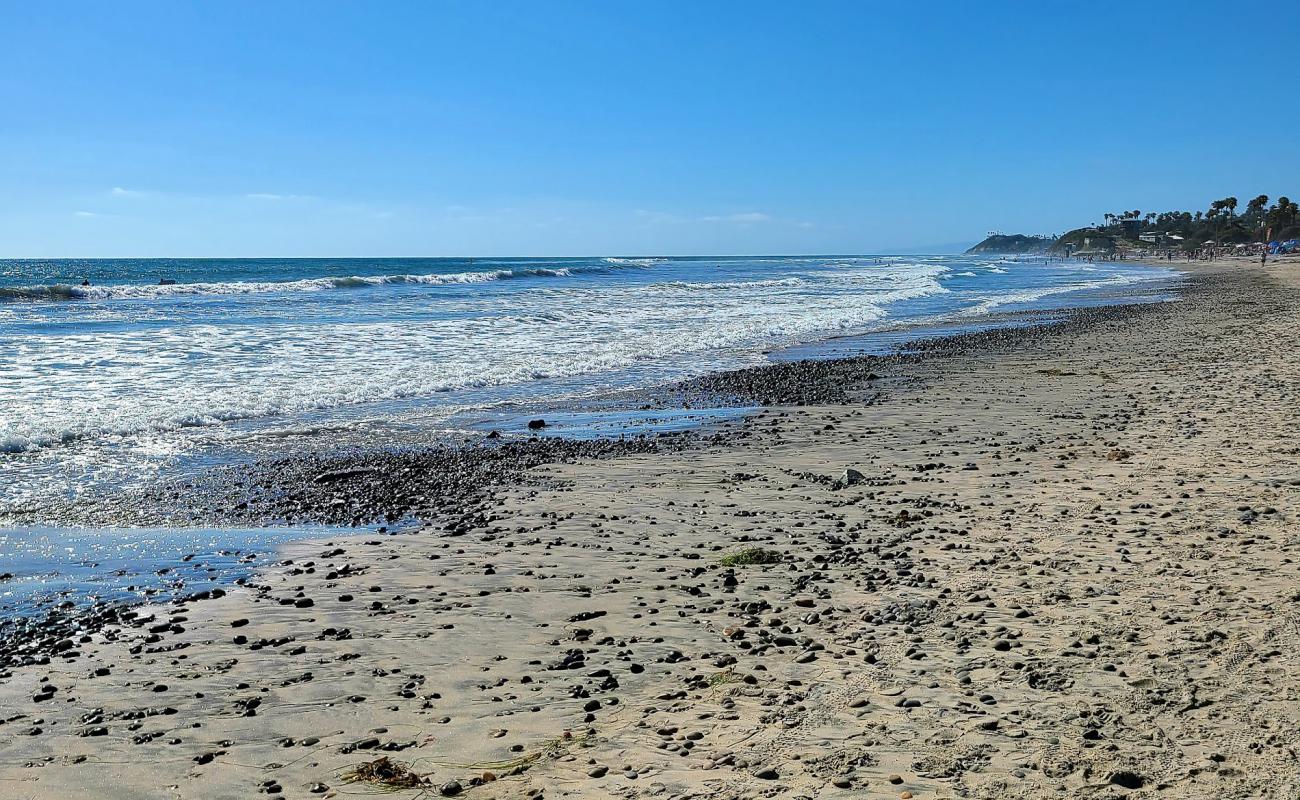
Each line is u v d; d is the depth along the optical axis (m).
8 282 67.31
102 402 16.28
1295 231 177.88
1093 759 4.27
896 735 4.70
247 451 13.47
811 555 8.31
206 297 44.94
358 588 7.81
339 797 4.43
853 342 29.61
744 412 16.84
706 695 5.41
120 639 6.73
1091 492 10.04
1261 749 4.23
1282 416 14.09
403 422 15.81
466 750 4.87
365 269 98.19
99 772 4.74
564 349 26.17
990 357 24.92
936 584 7.25
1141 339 28.75
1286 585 6.58
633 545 8.90
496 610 7.16
